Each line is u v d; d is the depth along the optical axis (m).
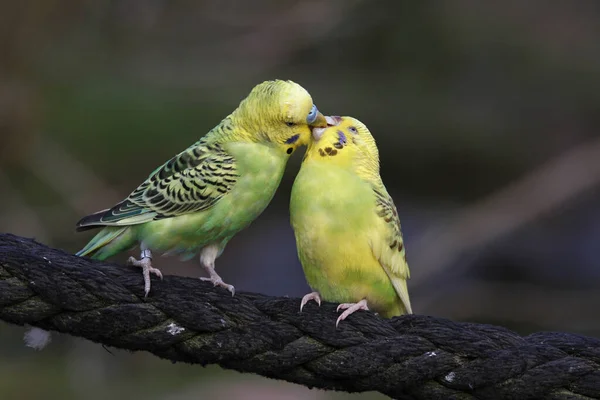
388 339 5.33
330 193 6.36
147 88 18.36
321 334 5.36
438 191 19.33
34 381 13.09
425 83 20.06
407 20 20.45
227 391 13.04
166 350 5.41
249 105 6.75
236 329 5.36
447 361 5.27
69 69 18.00
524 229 18.41
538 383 5.18
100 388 13.20
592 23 20.55
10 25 16.75
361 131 6.77
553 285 18.03
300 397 12.91
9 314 5.19
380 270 6.57
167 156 17.61
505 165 19.19
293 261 17.81
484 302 17.44
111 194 16.58
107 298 5.25
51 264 5.20
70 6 17.80
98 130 17.44
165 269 14.66
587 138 19.56
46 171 16.61
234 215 6.76
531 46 20.14
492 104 19.84
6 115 16.42
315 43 19.81
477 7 20.45
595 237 18.34
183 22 19.56
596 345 5.23
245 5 19.58
